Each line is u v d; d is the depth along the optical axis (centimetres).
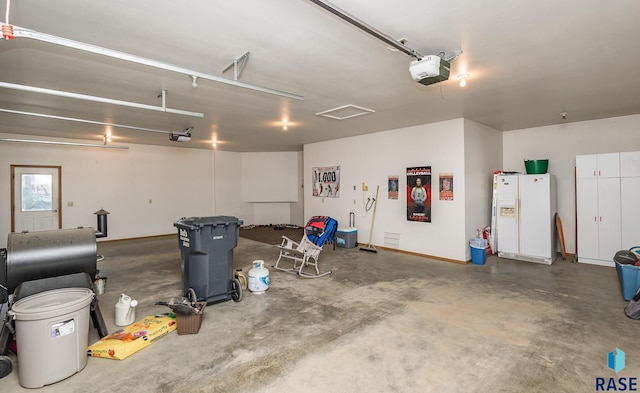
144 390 212
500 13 226
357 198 742
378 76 353
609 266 523
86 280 285
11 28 191
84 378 226
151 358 253
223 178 1052
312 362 244
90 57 299
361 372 230
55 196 744
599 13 226
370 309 349
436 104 468
